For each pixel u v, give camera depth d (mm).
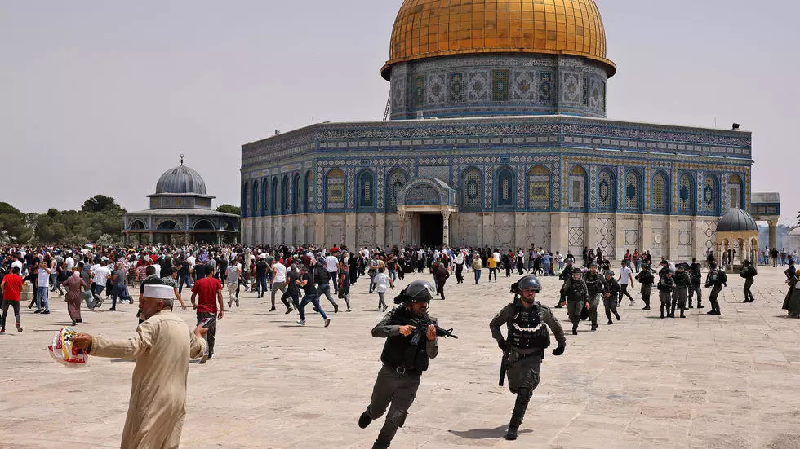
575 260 52406
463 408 11320
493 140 53219
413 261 49906
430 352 8406
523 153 52688
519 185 52688
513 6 56812
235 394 12148
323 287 25234
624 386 12906
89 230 104750
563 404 11555
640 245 54531
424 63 58938
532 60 57250
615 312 23109
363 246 55281
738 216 52875
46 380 13195
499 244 53125
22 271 36562
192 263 37625
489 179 53250
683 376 13844
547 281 41438
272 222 62188
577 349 17250
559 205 52062
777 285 39500
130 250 51656
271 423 10297
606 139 53375
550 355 16328
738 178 57688
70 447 9070
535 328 9898
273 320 23328
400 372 8328
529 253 49625
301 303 21891
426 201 53094
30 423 10203
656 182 55156
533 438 9648
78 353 6652
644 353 16641
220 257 40000
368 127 55219
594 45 59000
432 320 8562
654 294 33938
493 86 57094
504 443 9422
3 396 11891
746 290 30078
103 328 21453
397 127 54750
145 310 7465
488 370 14391
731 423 10398
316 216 55875
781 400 11836
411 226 54562
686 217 56000
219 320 23266
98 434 9656
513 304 10141
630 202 54344
